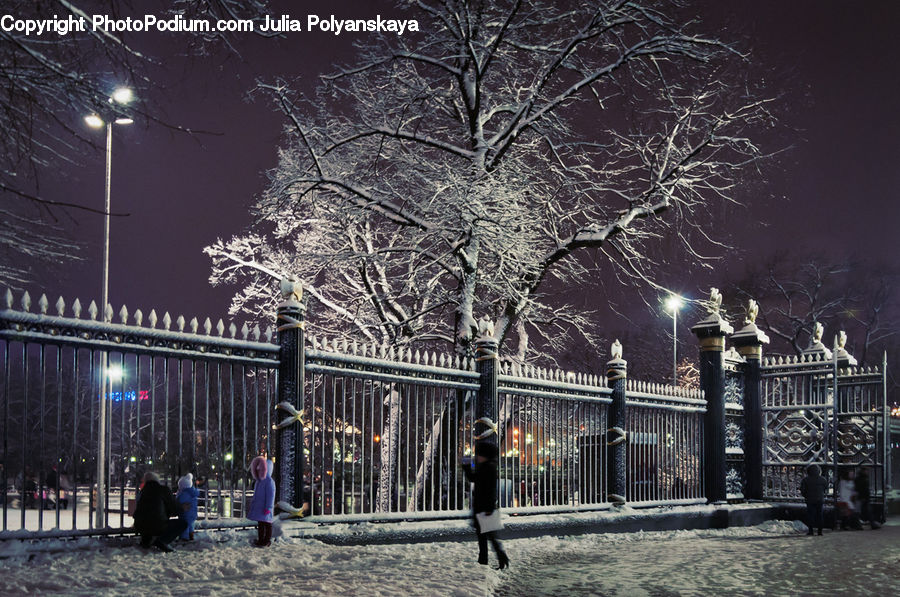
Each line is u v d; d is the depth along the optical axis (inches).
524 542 583.5
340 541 483.8
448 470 561.9
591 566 492.7
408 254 867.4
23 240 278.4
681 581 436.1
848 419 866.1
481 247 818.2
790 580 446.3
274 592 328.2
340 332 924.0
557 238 868.0
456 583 374.3
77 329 395.9
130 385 443.8
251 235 948.6
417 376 552.7
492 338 596.4
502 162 818.2
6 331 373.7
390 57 795.4
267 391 474.9
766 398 894.4
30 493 819.4
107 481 447.5
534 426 640.4
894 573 476.4
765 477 884.6
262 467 444.8
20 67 266.5
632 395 726.5
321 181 785.6
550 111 836.0
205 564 384.2
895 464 1171.9
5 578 327.9
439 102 866.8
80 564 362.3
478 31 816.3
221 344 447.2
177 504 415.2
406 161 823.7
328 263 866.8
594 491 683.4
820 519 754.2
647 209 865.5
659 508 738.2
